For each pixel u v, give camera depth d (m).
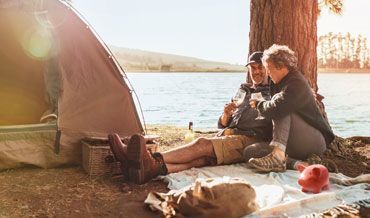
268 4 5.94
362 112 17.33
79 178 4.37
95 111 5.02
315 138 4.47
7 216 3.27
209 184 3.09
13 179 4.30
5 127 4.57
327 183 3.75
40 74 5.49
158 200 3.54
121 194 3.84
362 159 5.47
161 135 7.29
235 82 59.78
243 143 4.63
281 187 3.76
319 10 7.43
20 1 4.71
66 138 4.82
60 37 4.89
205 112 15.70
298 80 4.36
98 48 5.08
